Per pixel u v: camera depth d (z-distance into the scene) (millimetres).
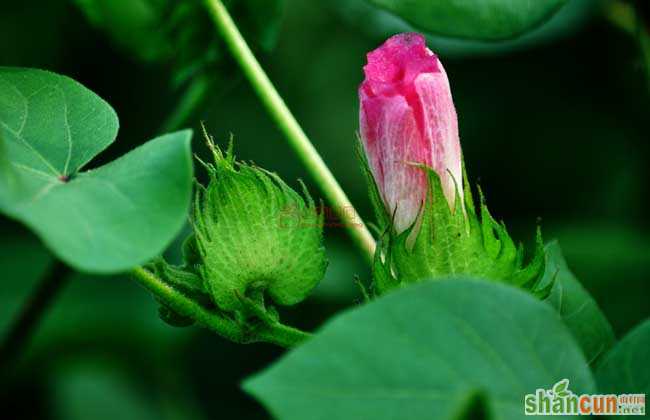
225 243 557
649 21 611
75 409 700
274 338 563
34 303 642
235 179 556
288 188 560
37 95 547
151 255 504
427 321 507
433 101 553
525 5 589
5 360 646
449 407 499
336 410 495
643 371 521
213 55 646
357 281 559
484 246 553
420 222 554
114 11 654
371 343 502
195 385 717
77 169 536
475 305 511
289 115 593
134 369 713
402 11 586
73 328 708
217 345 719
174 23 648
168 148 517
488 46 699
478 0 587
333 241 719
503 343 510
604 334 582
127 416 702
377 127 556
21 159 533
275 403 494
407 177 554
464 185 553
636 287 719
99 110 548
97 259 500
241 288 560
